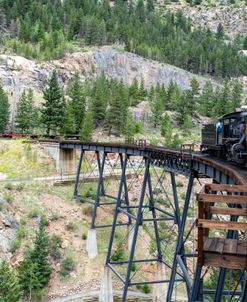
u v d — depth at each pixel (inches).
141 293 1467.8
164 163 1146.7
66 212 1755.7
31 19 5935.0
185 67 6333.7
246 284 372.8
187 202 927.7
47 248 1503.4
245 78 6397.6
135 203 1969.7
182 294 1455.5
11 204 1697.8
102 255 1594.5
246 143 765.9
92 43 5895.7
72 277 1471.5
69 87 4234.7
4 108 2950.3
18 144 2310.5
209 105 4158.5
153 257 1627.7
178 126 3870.6
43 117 2726.4
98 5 7504.9
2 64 4399.6
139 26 6870.1
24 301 1344.7
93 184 2018.9
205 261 314.2
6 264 1278.3
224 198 318.7
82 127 2847.0
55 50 5142.7
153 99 4347.9
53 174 2112.5
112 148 1524.4
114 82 4451.3
